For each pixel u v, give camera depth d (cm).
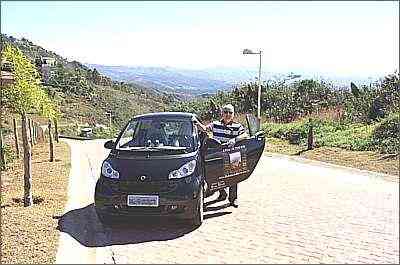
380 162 1467
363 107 2372
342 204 991
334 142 1888
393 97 2242
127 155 914
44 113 1498
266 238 790
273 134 2464
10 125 2178
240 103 3403
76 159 1869
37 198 1070
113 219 863
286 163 1617
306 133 2233
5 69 1033
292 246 748
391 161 1458
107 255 722
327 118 2500
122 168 870
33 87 1123
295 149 1966
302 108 3011
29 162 1020
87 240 795
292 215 923
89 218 923
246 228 847
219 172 955
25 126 1033
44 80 1523
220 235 812
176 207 830
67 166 1630
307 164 1573
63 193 1149
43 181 1318
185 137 962
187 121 1004
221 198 1065
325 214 920
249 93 3391
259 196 1090
